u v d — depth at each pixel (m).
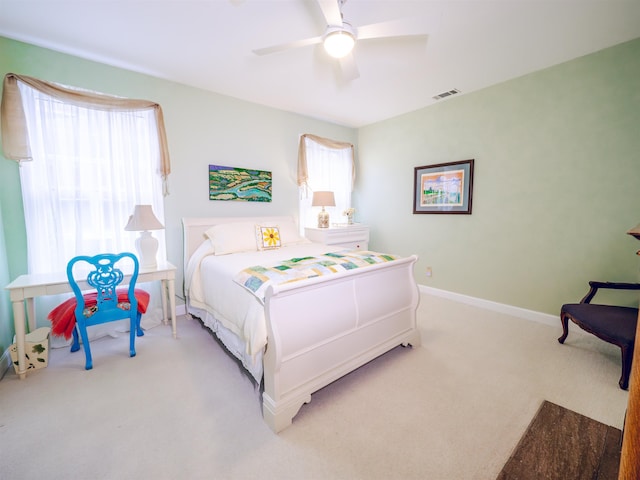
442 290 3.71
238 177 3.43
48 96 2.34
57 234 2.41
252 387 1.88
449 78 2.90
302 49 2.38
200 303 2.67
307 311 1.66
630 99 2.31
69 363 2.16
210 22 2.03
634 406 0.40
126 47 2.34
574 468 1.28
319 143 4.12
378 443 1.44
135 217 2.45
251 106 3.51
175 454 1.38
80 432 1.50
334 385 1.90
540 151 2.79
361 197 4.66
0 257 2.11
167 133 2.95
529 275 2.96
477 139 3.23
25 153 2.23
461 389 1.85
